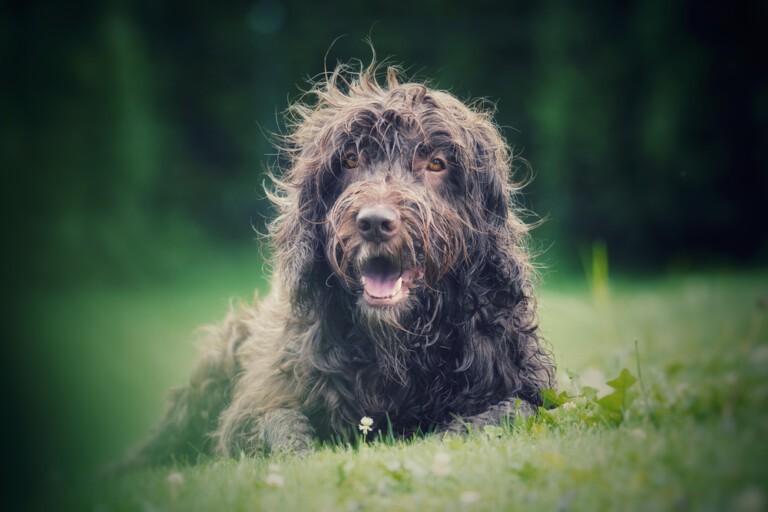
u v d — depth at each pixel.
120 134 23.25
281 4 28.50
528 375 6.05
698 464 3.74
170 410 7.62
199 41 28.16
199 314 17.42
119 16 23.58
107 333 15.58
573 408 5.39
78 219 22.33
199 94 28.12
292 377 6.01
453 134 5.91
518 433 5.16
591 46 25.22
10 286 21.44
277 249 6.25
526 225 6.43
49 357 13.81
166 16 28.50
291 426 5.76
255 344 6.77
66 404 11.02
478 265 5.95
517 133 26.75
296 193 6.14
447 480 4.06
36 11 22.39
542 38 25.56
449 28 27.58
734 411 4.79
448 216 5.80
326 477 4.36
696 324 11.46
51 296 21.12
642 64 24.56
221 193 27.20
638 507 3.39
